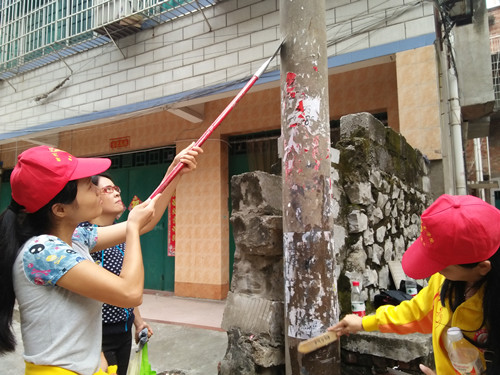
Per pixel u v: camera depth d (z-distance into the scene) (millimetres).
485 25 6680
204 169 6832
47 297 1121
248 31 5691
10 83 8273
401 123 4477
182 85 6176
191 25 6188
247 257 2754
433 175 4656
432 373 1271
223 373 2535
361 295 2754
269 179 2752
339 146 3107
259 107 6492
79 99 7238
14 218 1187
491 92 6508
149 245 7578
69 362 1123
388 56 4582
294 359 2027
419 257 1183
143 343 2156
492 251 1037
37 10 7777
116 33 6680
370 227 3057
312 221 2037
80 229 1570
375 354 2359
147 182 7711
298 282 2031
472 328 1140
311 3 2141
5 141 8344
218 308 5793
